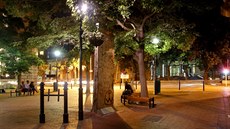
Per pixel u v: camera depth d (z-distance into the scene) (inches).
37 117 599.8
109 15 660.7
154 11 718.5
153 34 744.3
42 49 991.0
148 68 2336.4
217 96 1010.1
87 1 574.6
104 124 526.0
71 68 2551.7
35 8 839.1
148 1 669.9
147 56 1317.7
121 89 1508.4
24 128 490.3
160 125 509.7
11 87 1670.8
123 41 740.0
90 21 590.6
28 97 1084.5
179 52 1828.2
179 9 736.3
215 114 620.7
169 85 1825.8
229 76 2632.9
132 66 2169.0
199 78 3112.7
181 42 770.2
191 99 919.0
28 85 1243.8
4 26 1152.2
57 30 795.4
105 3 616.7
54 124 527.2
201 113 635.5
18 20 1143.6
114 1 613.6
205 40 1143.0
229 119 561.3
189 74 3395.7
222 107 727.7
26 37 1007.6
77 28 751.1
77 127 502.0
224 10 350.3
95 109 665.0
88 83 1226.0
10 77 1740.9
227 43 1160.8
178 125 508.1
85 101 911.7
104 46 693.9
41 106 542.9
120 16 695.7
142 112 657.6
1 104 837.2
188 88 1480.1
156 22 784.9
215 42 1163.9
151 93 1159.0
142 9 748.6
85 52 1011.9
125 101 848.9
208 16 950.4
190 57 1635.1
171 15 759.1
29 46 912.9
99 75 679.7
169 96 1026.1
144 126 502.9
